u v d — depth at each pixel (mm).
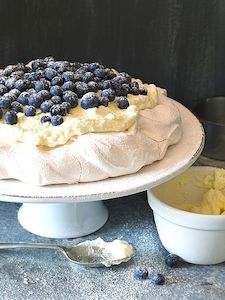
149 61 736
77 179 493
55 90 516
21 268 521
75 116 503
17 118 497
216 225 500
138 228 578
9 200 476
